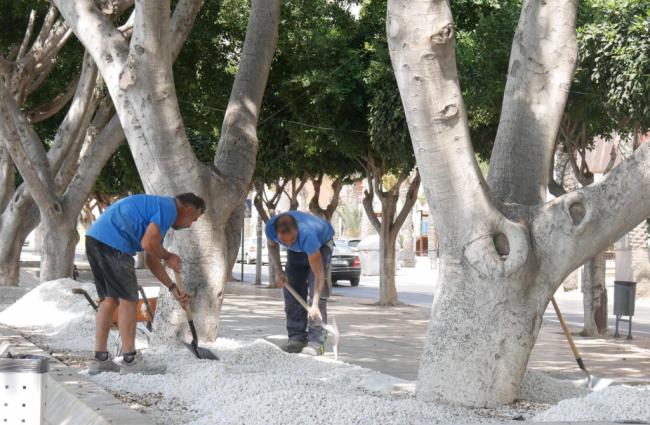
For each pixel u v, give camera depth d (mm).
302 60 20422
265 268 45688
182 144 9266
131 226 7551
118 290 7516
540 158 7012
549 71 7027
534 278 6578
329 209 26531
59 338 10953
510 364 6531
